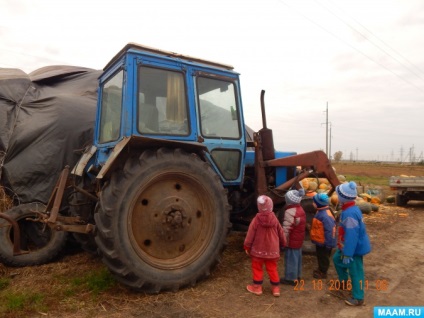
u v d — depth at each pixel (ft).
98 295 12.47
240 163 16.60
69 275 14.66
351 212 12.12
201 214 14.02
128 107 13.33
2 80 21.13
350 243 11.93
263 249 12.81
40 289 13.14
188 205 13.64
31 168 18.89
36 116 20.33
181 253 13.52
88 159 16.74
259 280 13.05
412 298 12.94
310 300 12.66
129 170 12.23
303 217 14.12
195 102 15.05
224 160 16.07
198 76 15.38
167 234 13.14
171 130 14.42
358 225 12.07
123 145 12.35
